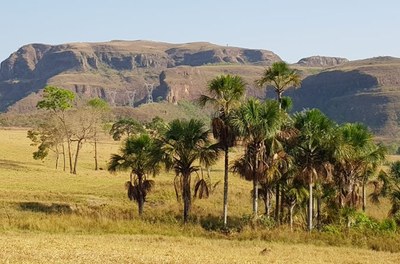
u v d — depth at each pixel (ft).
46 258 64.34
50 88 289.33
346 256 84.07
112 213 133.39
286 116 129.70
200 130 133.49
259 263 71.00
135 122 452.76
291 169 134.31
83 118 290.97
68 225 103.86
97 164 326.44
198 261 68.95
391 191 158.51
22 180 211.41
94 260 64.90
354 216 126.41
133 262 65.21
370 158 143.02
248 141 124.98
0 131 541.34
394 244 96.89
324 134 130.21
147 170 144.05
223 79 127.03
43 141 294.46
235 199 186.80
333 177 140.05
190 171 134.10
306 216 147.23
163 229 108.06
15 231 96.78
